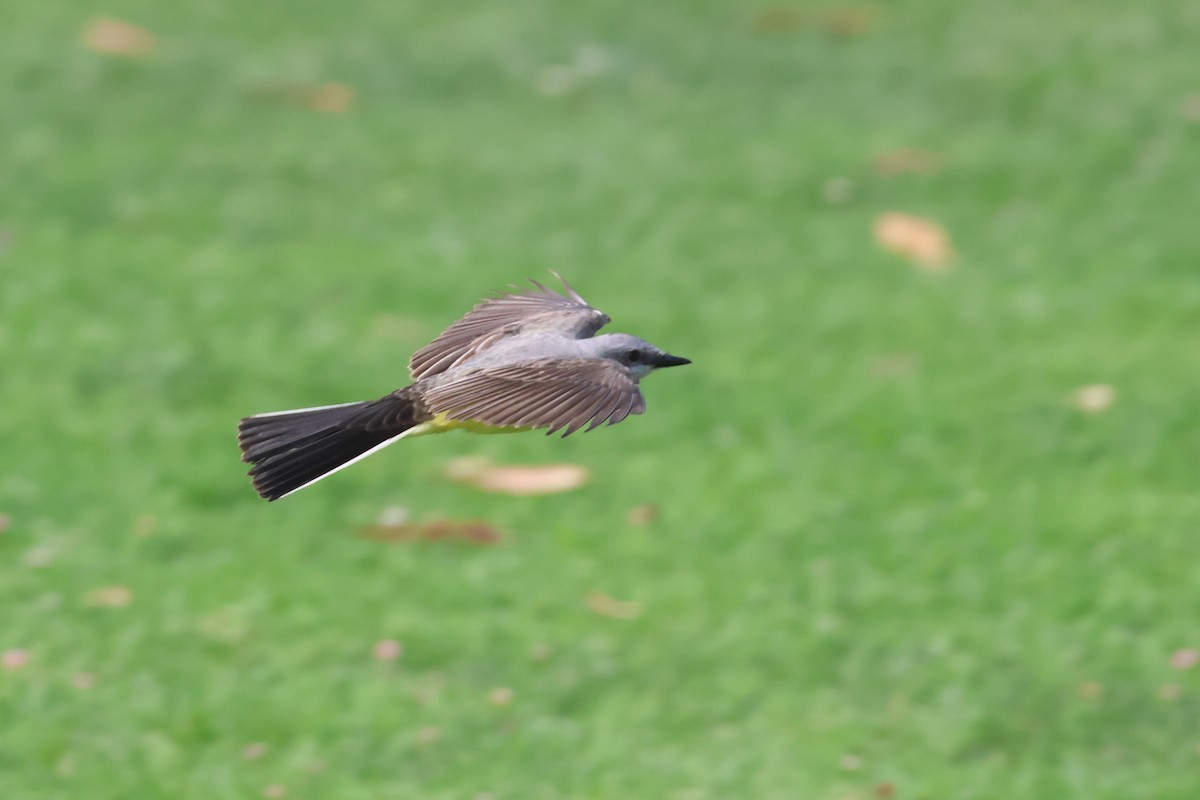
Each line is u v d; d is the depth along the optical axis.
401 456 16.44
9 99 25.66
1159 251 22.12
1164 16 29.58
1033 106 26.50
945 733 12.29
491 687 12.71
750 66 28.06
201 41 28.08
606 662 13.07
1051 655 13.29
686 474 16.20
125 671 12.66
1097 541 15.01
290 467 7.70
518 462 16.42
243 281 20.58
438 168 24.31
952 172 24.44
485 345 8.72
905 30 29.27
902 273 21.67
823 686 12.88
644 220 22.92
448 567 14.42
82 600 13.62
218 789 11.41
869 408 17.62
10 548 14.39
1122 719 12.55
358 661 12.95
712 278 21.27
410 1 30.06
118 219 22.28
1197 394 17.88
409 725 12.16
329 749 11.87
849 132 25.72
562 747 12.01
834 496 15.80
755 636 13.48
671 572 14.48
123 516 15.01
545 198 23.48
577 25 29.27
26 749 11.70
